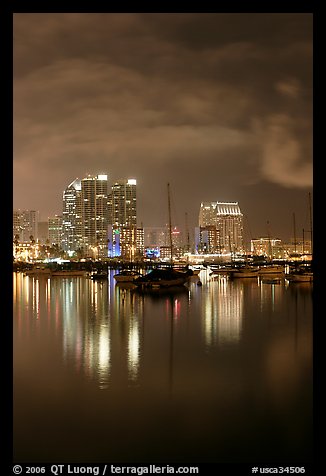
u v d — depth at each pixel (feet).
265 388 94.12
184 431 75.31
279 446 70.44
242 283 410.72
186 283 392.47
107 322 182.29
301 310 210.79
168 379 100.68
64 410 83.56
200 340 142.00
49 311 222.28
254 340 141.08
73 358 119.75
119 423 78.28
